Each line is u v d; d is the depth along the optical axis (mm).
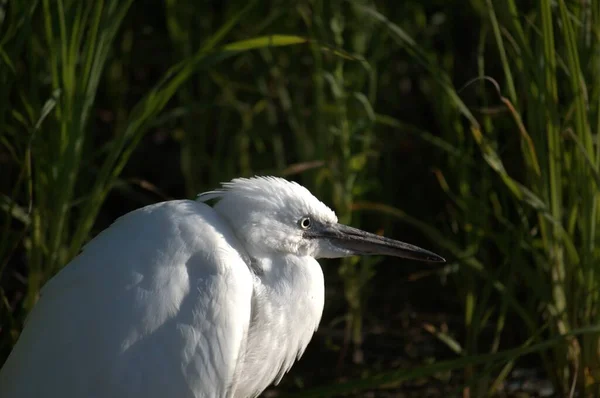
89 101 8594
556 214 8750
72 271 7324
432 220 12477
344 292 11727
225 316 7238
